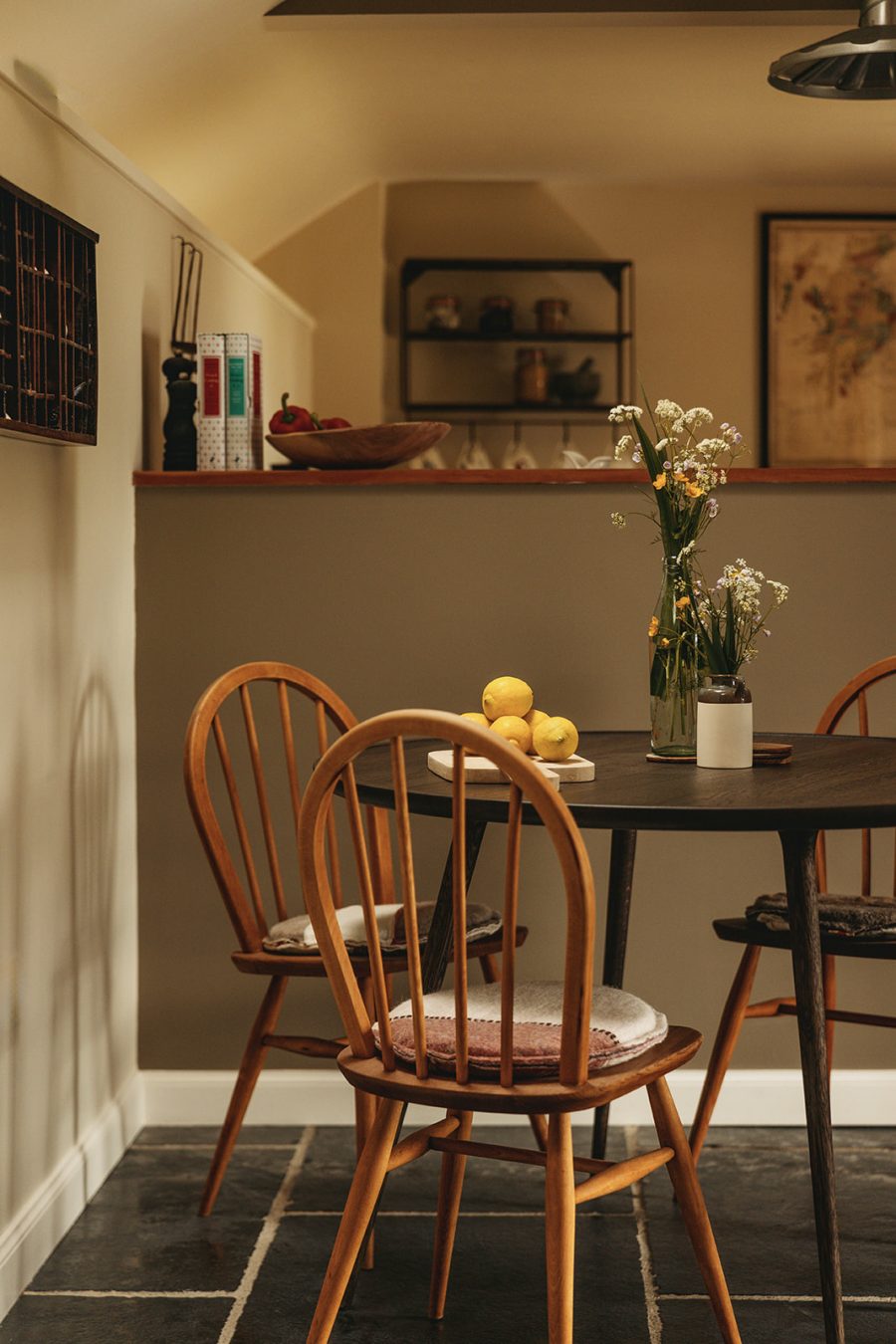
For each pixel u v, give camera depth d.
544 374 5.78
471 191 5.85
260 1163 2.85
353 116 4.41
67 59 2.80
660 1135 1.98
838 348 5.86
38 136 2.47
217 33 3.24
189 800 2.43
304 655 3.03
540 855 3.02
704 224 5.86
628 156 5.18
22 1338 2.16
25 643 2.39
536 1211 2.61
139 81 3.20
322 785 1.77
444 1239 2.21
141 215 3.14
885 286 5.85
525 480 2.97
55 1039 2.55
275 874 2.63
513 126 4.67
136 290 3.10
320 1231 2.53
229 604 3.03
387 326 5.92
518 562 3.00
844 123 4.74
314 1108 3.06
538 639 3.01
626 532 2.99
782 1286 2.30
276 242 5.62
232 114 3.88
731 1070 3.04
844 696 2.75
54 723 2.54
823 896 2.48
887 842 3.01
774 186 5.81
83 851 2.71
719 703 2.22
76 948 2.67
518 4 3.49
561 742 2.13
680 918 3.04
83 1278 2.36
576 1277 2.34
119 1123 2.90
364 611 3.02
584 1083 1.72
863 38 2.83
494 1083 1.74
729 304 5.88
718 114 4.59
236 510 3.02
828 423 5.87
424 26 3.55
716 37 3.71
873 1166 2.80
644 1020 1.90
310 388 5.64
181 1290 2.31
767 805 1.83
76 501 2.65
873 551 2.98
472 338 5.81
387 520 3.01
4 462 2.28
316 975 2.38
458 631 3.01
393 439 3.01
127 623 3.00
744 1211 2.59
